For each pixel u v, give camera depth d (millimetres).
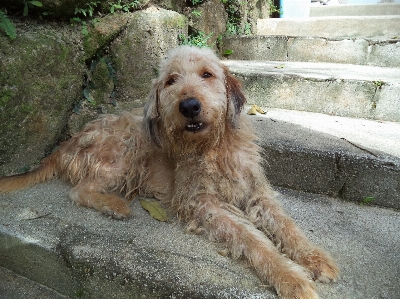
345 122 913
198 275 497
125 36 939
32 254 593
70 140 805
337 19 1455
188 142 632
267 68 1146
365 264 529
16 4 784
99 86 944
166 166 734
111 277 522
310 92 986
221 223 580
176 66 645
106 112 943
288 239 561
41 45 776
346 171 708
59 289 597
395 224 638
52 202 704
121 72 964
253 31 1595
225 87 667
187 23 1178
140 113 889
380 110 924
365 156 688
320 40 1266
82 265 542
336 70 1102
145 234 601
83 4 858
